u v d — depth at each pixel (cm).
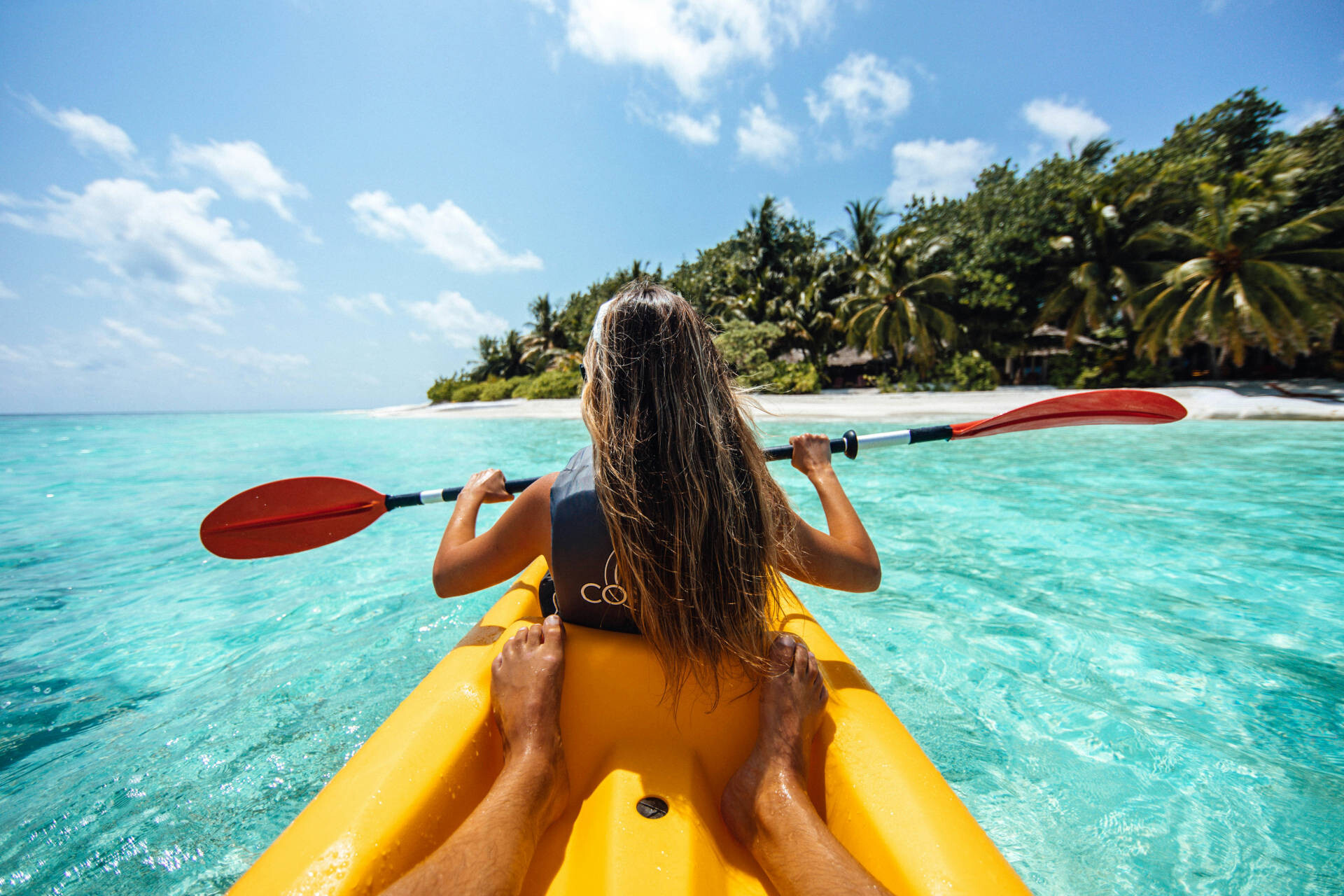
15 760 168
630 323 97
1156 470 591
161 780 158
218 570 347
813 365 2303
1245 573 295
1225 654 214
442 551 123
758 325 2456
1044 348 2466
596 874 76
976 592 277
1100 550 337
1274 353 1627
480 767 100
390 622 261
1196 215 1877
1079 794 145
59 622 270
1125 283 1933
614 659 100
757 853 84
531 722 93
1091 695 188
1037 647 221
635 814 83
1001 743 166
